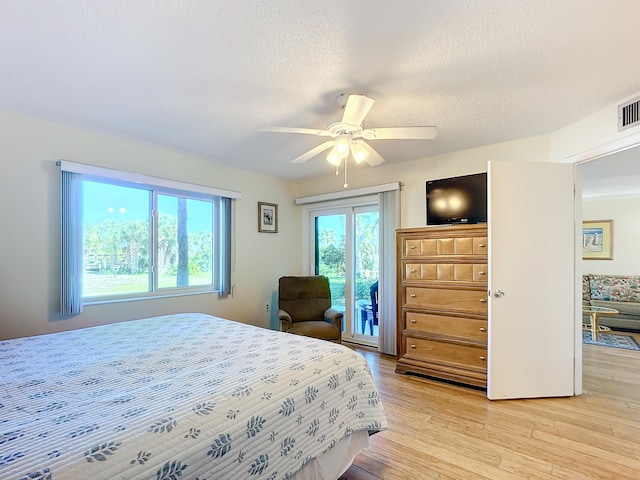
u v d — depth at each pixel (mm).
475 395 2658
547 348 2609
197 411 1062
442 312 2984
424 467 1742
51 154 2592
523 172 2623
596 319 4398
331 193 4328
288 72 1867
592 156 2461
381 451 1888
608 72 1870
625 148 2227
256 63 1776
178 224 3504
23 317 2463
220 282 3779
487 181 2789
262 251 4305
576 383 2646
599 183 4730
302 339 1945
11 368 1430
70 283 2615
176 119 2541
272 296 4422
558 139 2793
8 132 2404
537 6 1349
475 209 3053
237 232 4004
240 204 4047
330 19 1426
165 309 3305
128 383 1273
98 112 2410
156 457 883
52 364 1485
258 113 2430
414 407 2445
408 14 1394
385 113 2426
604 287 5375
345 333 4363
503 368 2586
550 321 2615
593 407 2436
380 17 1414
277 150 3328
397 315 3279
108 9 1356
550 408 2426
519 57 1720
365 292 4215
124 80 1955
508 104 2289
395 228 3760
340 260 4465
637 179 4465
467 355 2846
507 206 2611
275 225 4488
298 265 4816
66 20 1424
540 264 2621
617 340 4312
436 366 2961
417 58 1728
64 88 2051
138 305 3109
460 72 1867
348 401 1588
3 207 2387
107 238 2969
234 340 1908
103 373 1379
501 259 2604
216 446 1006
